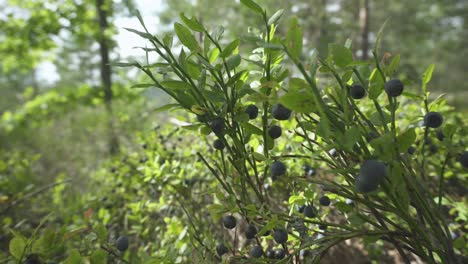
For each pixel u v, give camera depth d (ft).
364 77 0.51
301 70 0.41
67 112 5.14
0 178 1.74
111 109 3.77
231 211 0.59
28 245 0.63
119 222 1.39
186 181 1.06
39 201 1.70
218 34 0.55
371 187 0.40
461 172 0.97
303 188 0.70
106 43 5.40
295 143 0.94
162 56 0.54
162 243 0.97
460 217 0.83
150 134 1.60
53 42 5.58
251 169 0.95
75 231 0.71
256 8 0.51
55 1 5.19
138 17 0.53
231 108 0.56
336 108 0.49
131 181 1.51
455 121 1.22
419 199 0.49
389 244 1.16
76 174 2.96
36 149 4.11
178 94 0.56
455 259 0.47
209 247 0.72
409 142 0.42
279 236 0.57
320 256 0.54
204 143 1.23
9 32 5.17
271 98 0.46
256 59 0.59
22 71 6.14
